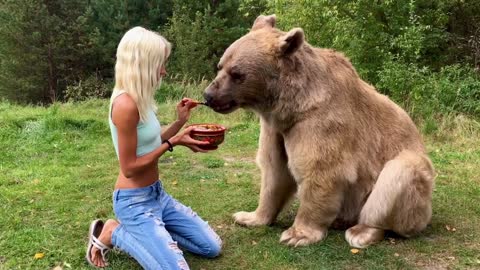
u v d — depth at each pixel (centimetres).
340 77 393
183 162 647
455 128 877
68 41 2575
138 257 331
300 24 1342
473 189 534
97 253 353
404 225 395
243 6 1841
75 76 2641
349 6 1278
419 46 1116
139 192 336
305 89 375
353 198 412
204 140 338
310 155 377
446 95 982
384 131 408
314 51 395
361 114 399
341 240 402
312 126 375
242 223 435
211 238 366
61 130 788
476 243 404
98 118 899
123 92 316
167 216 361
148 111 325
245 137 788
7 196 500
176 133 377
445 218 454
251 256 377
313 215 393
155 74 322
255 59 368
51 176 578
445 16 1261
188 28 2555
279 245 393
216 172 605
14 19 2472
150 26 2797
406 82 1027
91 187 541
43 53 2552
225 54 382
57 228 426
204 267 361
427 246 394
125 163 320
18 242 395
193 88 1317
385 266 363
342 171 383
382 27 1266
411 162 388
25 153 679
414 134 425
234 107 381
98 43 2572
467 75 1091
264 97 379
